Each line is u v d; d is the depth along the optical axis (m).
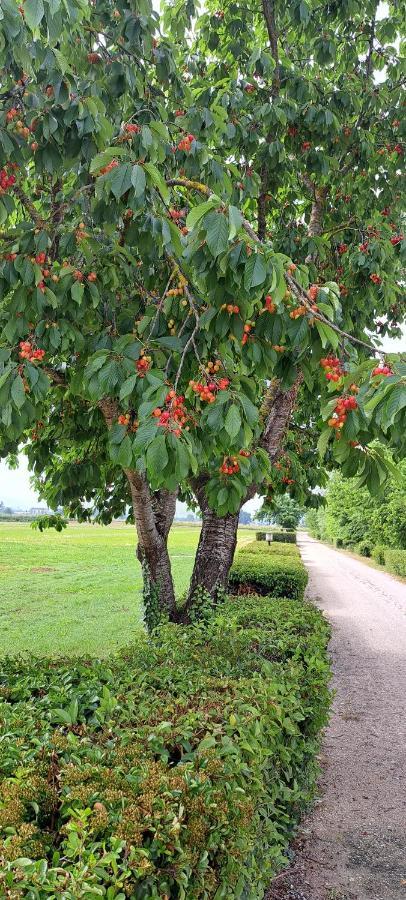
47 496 6.25
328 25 5.60
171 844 1.65
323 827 3.93
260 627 5.00
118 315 3.27
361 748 5.31
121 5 3.33
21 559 23.36
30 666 3.47
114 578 17.89
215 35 5.46
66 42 3.05
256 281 2.02
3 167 2.69
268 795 2.71
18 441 5.27
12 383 2.47
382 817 4.07
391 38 5.91
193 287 2.91
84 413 4.84
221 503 2.86
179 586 15.23
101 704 2.60
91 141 2.67
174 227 2.58
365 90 5.76
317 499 8.30
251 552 16.62
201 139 4.10
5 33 2.16
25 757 2.11
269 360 2.55
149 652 3.85
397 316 6.79
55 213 3.23
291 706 3.06
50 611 12.09
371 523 24.75
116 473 6.25
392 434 2.02
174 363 2.92
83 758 2.14
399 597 15.23
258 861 2.50
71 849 1.51
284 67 5.34
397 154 5.96
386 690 7.01
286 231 5.77
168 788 1.87
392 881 3.33
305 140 5.31
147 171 2.24
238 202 4.58
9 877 1.38
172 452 2.03
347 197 6.21
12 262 2.66
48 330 2.79
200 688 3.01
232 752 2.16
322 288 2.45
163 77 3.57
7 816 1.70
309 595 15.19
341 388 2.33
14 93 2.66
